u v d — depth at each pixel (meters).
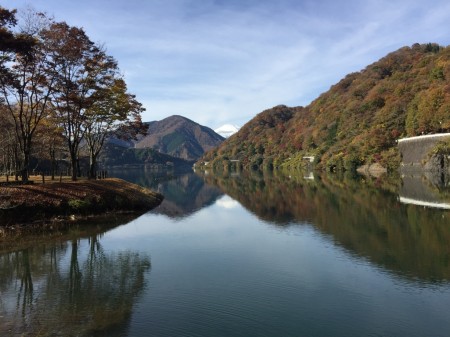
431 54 172.88
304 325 13.17
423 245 23.39
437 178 75.44
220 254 22.52
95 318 13.84
